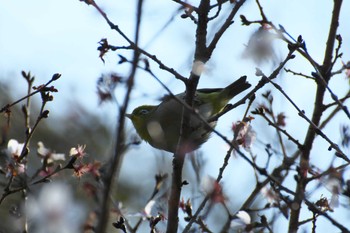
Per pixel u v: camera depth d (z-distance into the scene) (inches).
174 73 341.1
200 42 350.6
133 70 275.6
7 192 338.6
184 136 354.6
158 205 368.2
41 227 281.9
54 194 286.2
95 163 336.8
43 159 359.6
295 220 357.4
